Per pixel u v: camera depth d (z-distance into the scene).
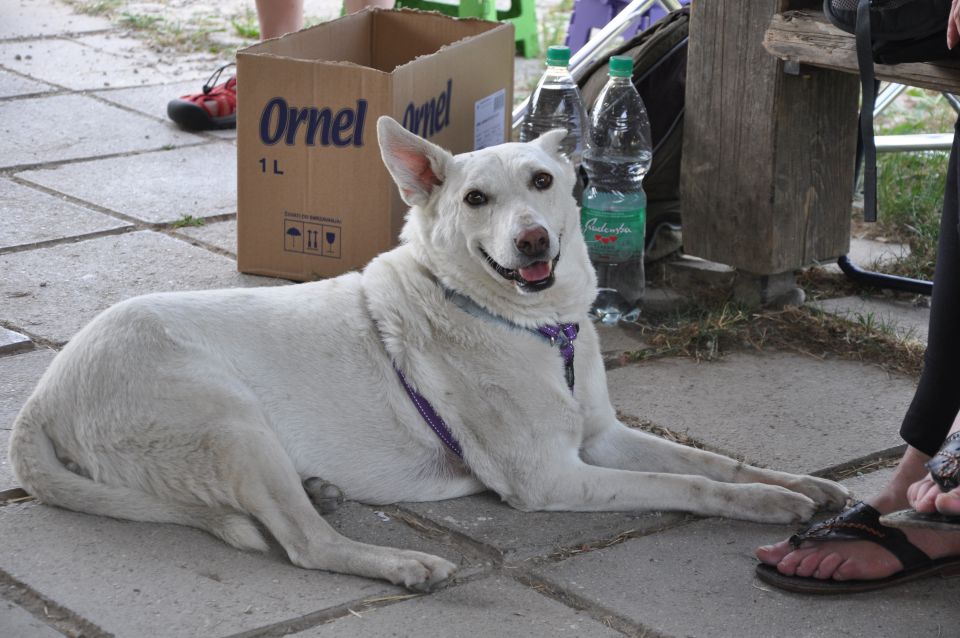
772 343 4.18
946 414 2.74
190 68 7.72
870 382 3.88
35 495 2.92
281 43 4.56
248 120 4.36
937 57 3.26
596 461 3.26
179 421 2.78
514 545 2.88
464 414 3.03
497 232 2.94
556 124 4.64
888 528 2.72
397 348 3.04
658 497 3.01
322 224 4.40
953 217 2.72
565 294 3.10
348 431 3.01
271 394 2.94
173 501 2.84
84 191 5.45
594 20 6.98
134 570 2.70
